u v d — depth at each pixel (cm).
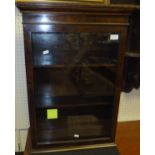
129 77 146
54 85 144
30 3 95
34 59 119
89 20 107
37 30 104
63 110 146
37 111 129
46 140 130
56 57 129
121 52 116
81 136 134
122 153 125
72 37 124
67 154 122
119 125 160
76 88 144
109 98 135
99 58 132
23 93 152
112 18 108
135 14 127
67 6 99
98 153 124
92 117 150
